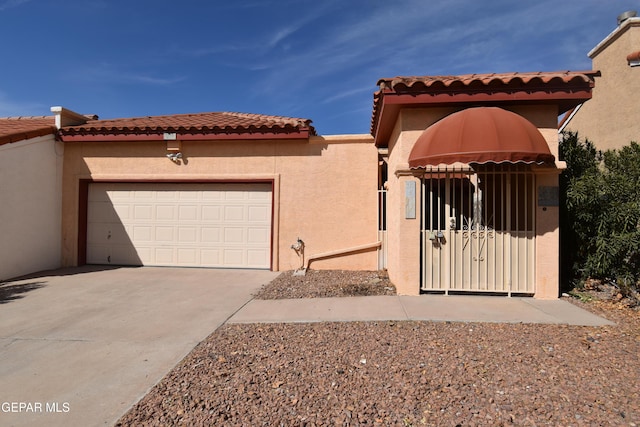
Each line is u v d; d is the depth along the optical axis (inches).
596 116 484.4
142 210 458.0
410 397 146.9
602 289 310.3
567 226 311.0
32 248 414.6
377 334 215.3
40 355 193.5
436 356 184.2
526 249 297.1
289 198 434.0
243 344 204.7
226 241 446.3
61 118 453.1
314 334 217.2
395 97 295.6
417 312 255.8
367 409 139.5
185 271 427.5
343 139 427.5
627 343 200.1
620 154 308.3
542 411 137.3
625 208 273.4
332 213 429.1
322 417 135.0
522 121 264.7
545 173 294.4
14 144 393.7
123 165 453.4
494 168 296.8
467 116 268.8
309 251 430.6
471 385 156.0
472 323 233.8
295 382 160.2
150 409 141.7
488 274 299.0
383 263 422.3
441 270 305.0
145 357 189.8
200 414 137.8
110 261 461.1
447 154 259.6
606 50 466.0
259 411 139.3
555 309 263.4
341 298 298.8
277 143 436.8
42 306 283.9
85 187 462.6
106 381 165.2
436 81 286.5
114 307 280.8
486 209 295.7
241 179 438.9
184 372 172.2
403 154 308.3
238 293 323.3
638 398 145.3
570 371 167.8
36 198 420.8
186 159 446.0
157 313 264.8
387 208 408.2
